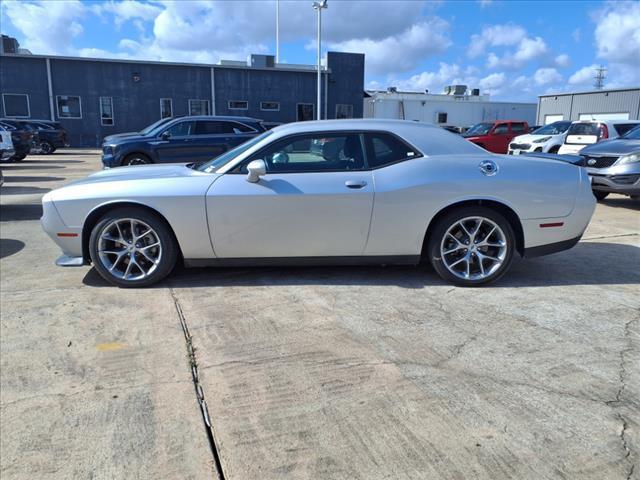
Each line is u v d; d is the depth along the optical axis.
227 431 2.41
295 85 34.91
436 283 4.48
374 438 2.35
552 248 4.42
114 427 2.45
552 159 4.62
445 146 4.43
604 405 2.61
